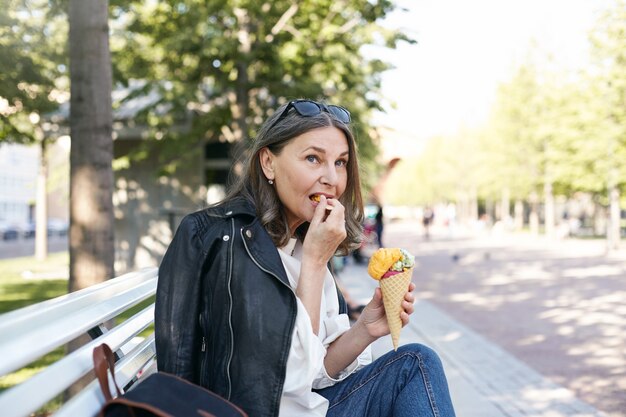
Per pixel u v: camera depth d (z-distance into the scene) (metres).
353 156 2.01
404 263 1.90
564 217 50.16
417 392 1.87
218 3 9.81
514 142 32.69
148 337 2.15
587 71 21.41
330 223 1.74
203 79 12.02
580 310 9.26
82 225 3.94
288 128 1.86
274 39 10.88
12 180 60.16
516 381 5.09
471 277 14.38
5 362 0.96
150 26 10.87
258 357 1.61
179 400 1.34
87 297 1.59
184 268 1.73
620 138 22.25
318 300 1.75
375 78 11.70
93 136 3.95
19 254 25.89
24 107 7.95
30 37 7.51
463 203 63.47
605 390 4.89
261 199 1.91
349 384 2.03
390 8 10.38
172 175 15.99
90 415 1.26
